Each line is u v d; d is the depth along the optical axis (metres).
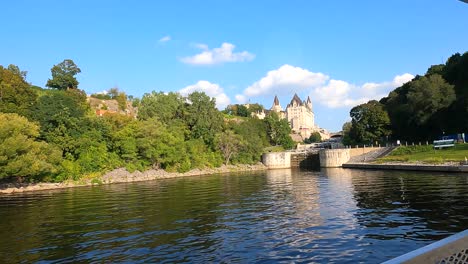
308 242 19.48
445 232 20.12
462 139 90.88
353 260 16.23
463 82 120.88
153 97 116.00
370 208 28.91
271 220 25.81
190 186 57.91
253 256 17.36
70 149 72.69
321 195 38.97
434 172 60.56
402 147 93.56
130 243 20.48
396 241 18.89
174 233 22.59
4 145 55.53
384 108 130.12
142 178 80.50
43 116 72.81
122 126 90.12
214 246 19.30
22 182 63.12
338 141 186.25
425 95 106.31
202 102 117.81
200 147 110.06
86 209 34.47
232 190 48.62
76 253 18.84
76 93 114.19
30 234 23.86
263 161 126.81
